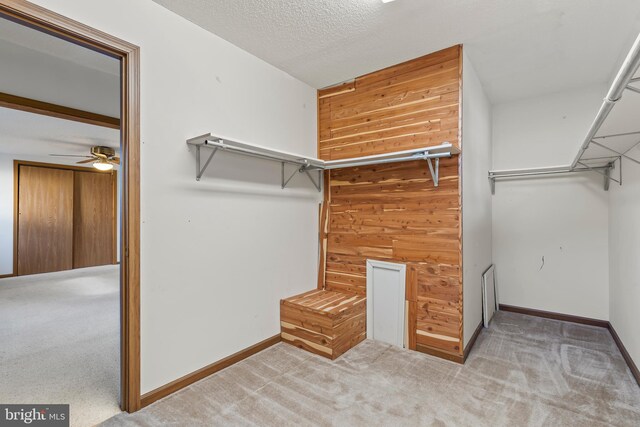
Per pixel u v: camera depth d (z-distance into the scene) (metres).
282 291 2.84
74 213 6.70
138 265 1.82
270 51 2.51
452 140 2.47
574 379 2.16
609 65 2.77
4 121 3.70
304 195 3.10
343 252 3.11
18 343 2.76
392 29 2.21
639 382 2.07
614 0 1.91
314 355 2.53
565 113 3.38
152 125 1.89
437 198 2.55
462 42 2.40
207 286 2.21
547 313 3.47
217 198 2.28
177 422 1.71
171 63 1.99
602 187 3.21
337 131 3.15
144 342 1.86
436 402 1.90
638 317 2.20
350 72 2.90
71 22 1.57
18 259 5.94
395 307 2.73
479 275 3.06
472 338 2.72
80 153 5.69
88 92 2.67
